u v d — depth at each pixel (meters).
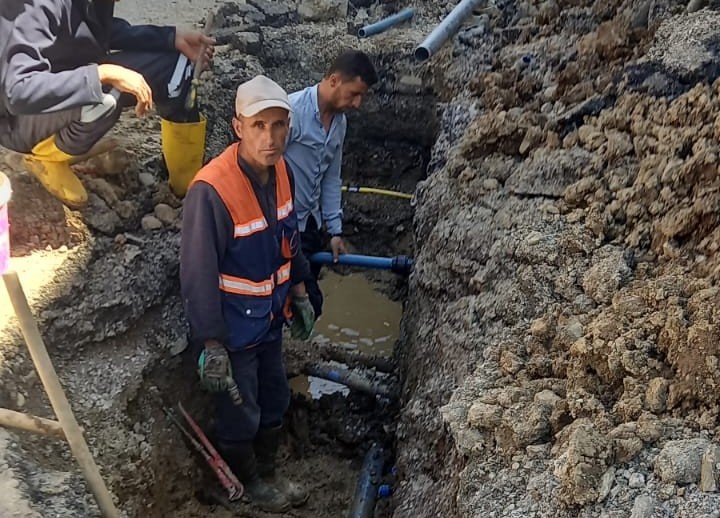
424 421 2.91
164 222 3.30
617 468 2.04
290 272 3.11
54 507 2.30
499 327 2.77
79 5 2.80
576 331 2.48
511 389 2.46
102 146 3.22
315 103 3.23
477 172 3.44
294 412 3.70
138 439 2.85
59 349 2.83
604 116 3.17
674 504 1.91
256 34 4.65
